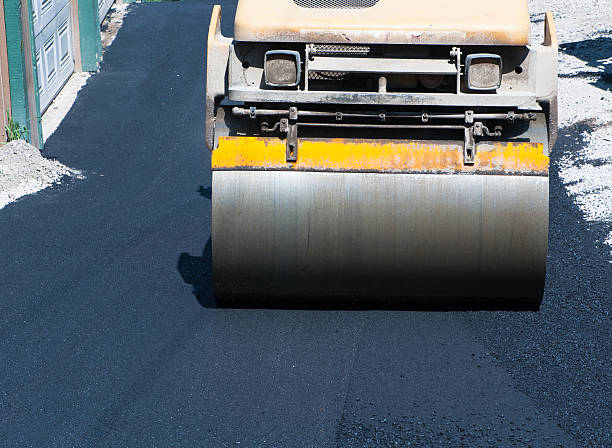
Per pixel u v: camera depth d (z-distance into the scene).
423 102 6.41
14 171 10.30
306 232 6.59
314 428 5.47
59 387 5.98
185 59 15.66
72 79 14.66
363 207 6.53
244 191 6.56
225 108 6.84
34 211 9.41
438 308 6.98
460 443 5.30
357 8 6.57
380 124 6.65
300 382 5.98
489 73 6.36
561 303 7.03
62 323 6.89
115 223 9.04
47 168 10.60
